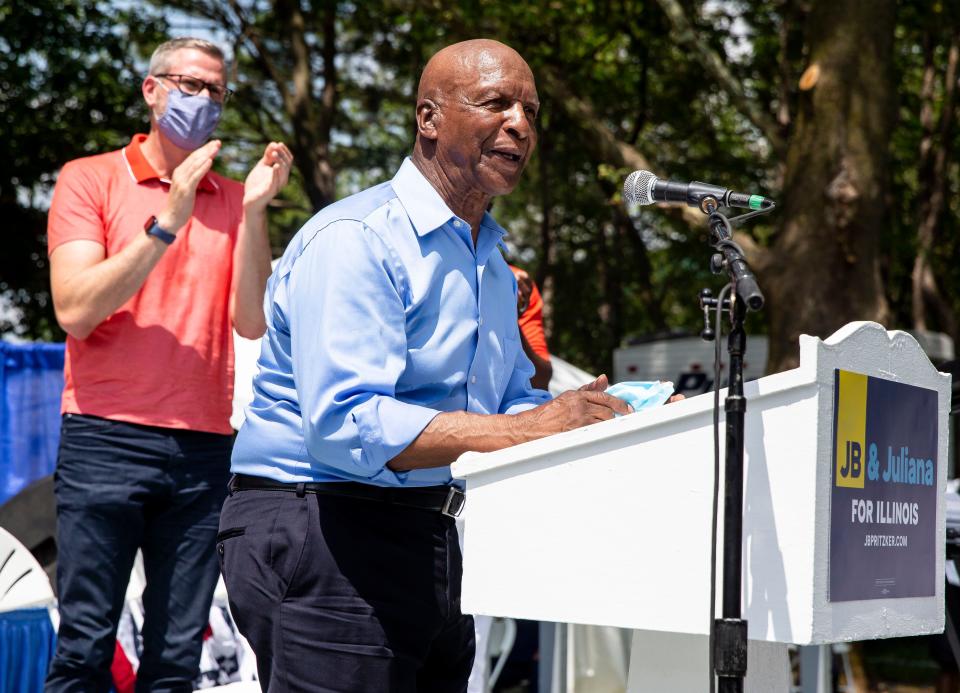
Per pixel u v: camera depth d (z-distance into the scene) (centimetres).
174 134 343
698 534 180
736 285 185
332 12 1528
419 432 204
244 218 340
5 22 1430
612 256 1984
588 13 1351
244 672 418
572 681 511
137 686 327
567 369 797
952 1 1259
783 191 1042
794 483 173
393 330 217
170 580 327
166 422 324
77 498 319
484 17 1191
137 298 328
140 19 1534
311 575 220
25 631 367
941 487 210
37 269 1683
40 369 557
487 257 240
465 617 247
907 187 1664
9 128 1479
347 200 229
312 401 210
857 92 1002
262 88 1711
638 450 187
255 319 343
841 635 177
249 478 232
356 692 219
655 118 1742
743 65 1655
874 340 187
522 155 227
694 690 217
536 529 195
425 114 231
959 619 321
